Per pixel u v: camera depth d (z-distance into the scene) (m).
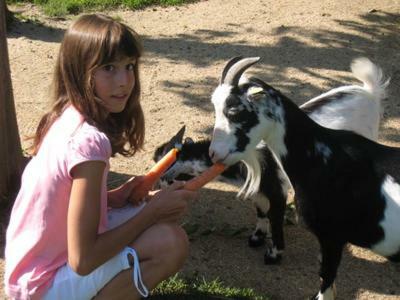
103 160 1.96
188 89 4.22
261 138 2.50
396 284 2.73
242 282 2.72
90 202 1.95
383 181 2.47
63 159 1.96
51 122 2.07
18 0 5.81
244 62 2.44
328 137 2.53
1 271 2.66
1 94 2.88
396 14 5.45
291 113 2.49
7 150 2.96
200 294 2.57
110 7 5.70
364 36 5.04
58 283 2.07
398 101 4.06
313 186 2.51
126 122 2.17
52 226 2.03
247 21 5.35
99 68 1.98
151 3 5.79
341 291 2.70
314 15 5.43
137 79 2.10
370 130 3.16
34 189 2.02
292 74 4.43
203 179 2.43
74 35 1.99
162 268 2.14
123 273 2.10
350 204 2.50
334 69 4.51
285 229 3.03
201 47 4.88
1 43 2.86
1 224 2.89
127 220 2.15
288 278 2.75
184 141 2.93
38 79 4.31
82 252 1.96
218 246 2.90
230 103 2.44
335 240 2.56
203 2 5.84
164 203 2.10
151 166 3.40
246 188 2.86
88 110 2.02
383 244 2.53
